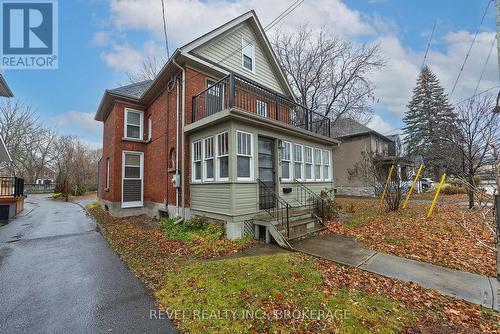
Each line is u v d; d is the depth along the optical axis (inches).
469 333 103.0
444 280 154.2
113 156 423.2
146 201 439.8
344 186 848.3
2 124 1101.7
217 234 251.9
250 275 161.5
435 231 272.1
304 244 236.4
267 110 432.5
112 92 417.1
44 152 1393.9
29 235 288.5
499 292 107.7
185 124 319.6
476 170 368.8
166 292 141.4
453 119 425.7
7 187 465.7
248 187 273.0
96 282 156.2
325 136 409.4
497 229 95.7
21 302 131.0
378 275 163.2
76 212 502.6
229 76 267.0
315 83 781.9
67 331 106.2
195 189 309.7
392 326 107.5
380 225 312.3
